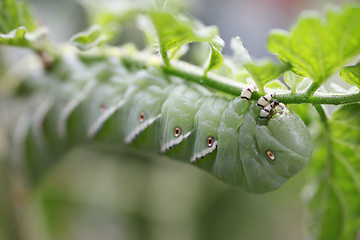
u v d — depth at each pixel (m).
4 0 0.16
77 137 0.18
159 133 0.16
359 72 0.14
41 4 0.22
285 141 0.15
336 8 0.13
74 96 0.18
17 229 0.21
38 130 0.19
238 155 0.15
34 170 0.20
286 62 0.14
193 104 0.16
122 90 0.17
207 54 0.18
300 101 0.15
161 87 0.16
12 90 0.19
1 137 0.20
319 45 0.13
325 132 0.16
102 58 0.18
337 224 0.17
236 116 0.15
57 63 0.18
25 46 0.16
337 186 0.17
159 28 0.14
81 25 0.22
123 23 0.20
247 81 0.16
